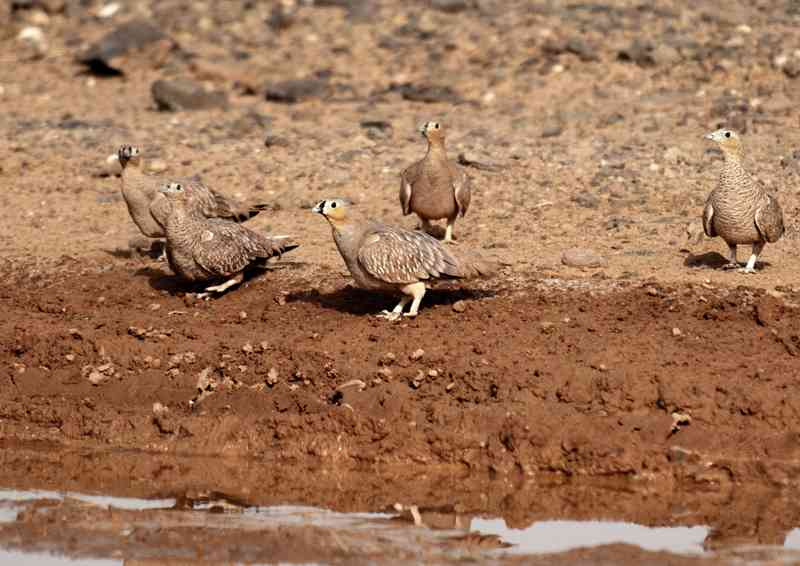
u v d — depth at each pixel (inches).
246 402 577.6
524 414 538.9
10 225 779.4
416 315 606.9
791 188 761.0
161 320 634.2
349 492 534.6
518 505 514.9
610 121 908.6
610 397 540.1
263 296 650.2
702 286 613.3
